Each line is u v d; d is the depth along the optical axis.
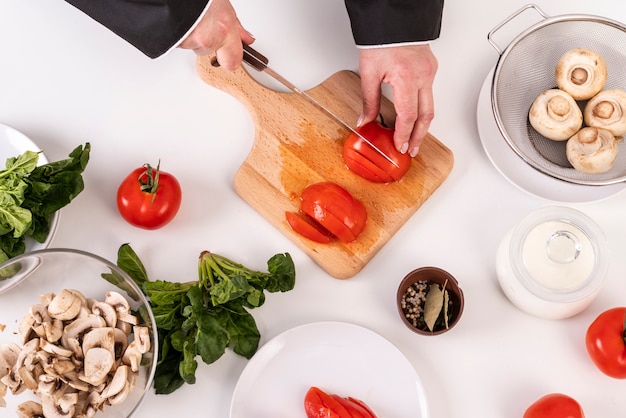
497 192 1.32
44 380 1.14
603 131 1.25
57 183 1.23
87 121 1.36
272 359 1.23
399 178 1.29
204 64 1.34
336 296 1.28
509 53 1.30
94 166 1.33
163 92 1.37
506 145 1.32
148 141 1.35
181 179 1.33
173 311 1.21
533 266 1.19
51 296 1.21
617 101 1.25
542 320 1.27
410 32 1.19
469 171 1.33
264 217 1.31
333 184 1.26
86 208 1.31
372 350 1.23
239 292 1.17
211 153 1.34
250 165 1.31
